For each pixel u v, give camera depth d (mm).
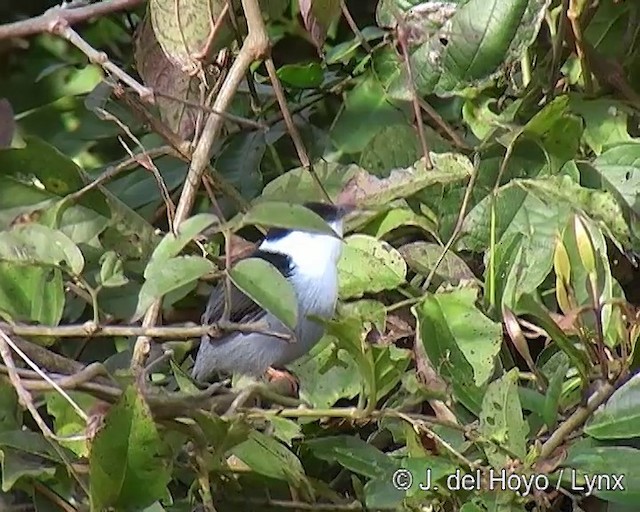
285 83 7766
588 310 5348
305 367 6109
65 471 5094
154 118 6656
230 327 5156
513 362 6070
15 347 5062
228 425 5043
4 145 7016
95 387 5066
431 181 6430
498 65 6449
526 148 6641
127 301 6598
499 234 6387
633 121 7109
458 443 5277
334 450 5414
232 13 6613
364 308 6234
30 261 5570
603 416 5113
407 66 6449
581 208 5887
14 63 8906
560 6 6906
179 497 5797
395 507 5148
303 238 7086
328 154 7617
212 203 6930
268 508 5453
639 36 7090
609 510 5242
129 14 8312
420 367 5578
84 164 8578
